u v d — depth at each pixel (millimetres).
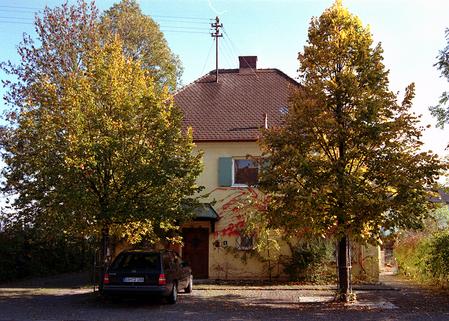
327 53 14555
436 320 11719
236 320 11703
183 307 13953
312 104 14094
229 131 22953
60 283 20875
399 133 13953
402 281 22062
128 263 14000
